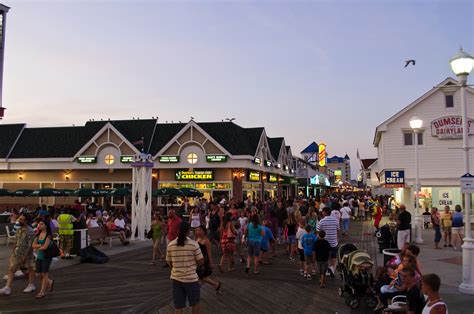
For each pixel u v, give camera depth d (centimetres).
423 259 1488
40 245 1010
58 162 3656
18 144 3912
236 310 905
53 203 3691
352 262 926
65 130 3969
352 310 899
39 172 3778
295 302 966
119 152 3559
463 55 1084
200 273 948
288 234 1558
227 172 3431
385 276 872
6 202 3781
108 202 3638
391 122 2848
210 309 912
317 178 5534
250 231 1305
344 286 978
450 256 1555
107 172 3669
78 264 1471
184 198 3372
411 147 2797
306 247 1215
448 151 2733
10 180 3825
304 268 1286
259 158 3678
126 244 1966
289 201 2102
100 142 3612
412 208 2753
